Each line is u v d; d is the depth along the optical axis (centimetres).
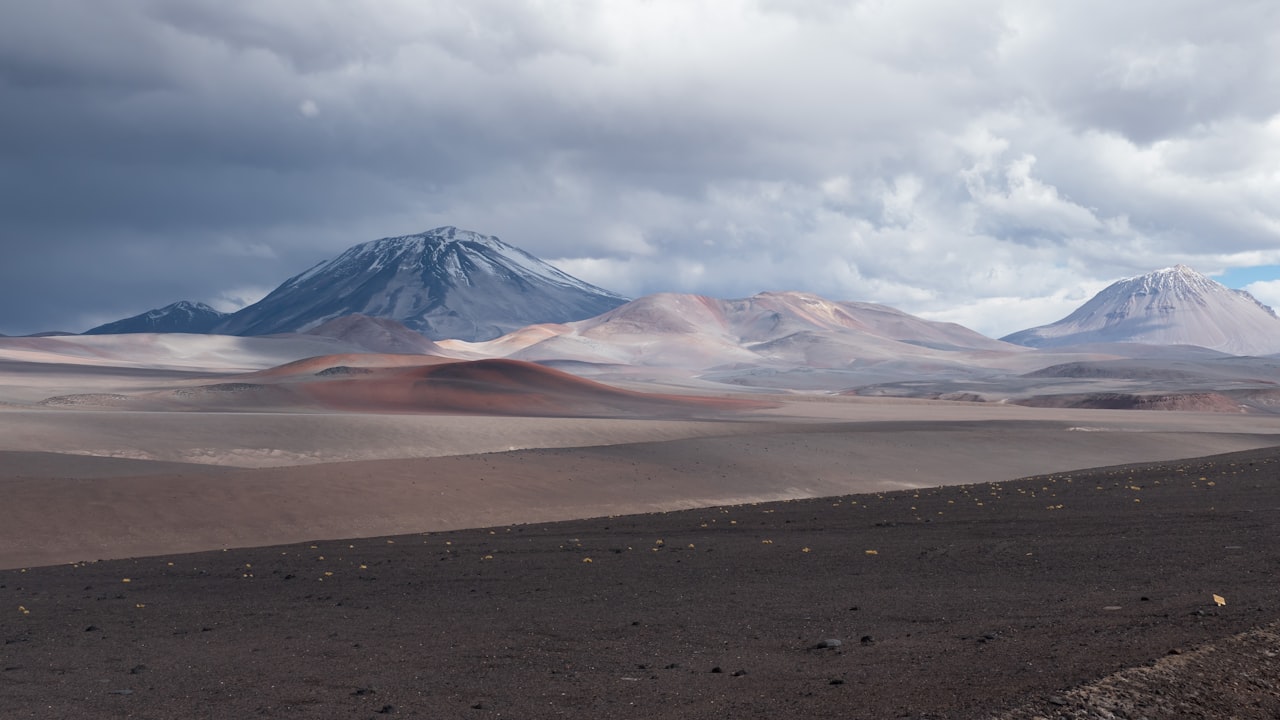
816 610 1631
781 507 4009
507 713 1052
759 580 2039
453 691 1160
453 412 13062
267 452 6862
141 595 2177
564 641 1451
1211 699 997
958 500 3825
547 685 1170
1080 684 1012
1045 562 2111
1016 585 1812
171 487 4069
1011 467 6397
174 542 3491
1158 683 1027
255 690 1204
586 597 1895
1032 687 1018
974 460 6494
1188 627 1284
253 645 1520
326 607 1903
